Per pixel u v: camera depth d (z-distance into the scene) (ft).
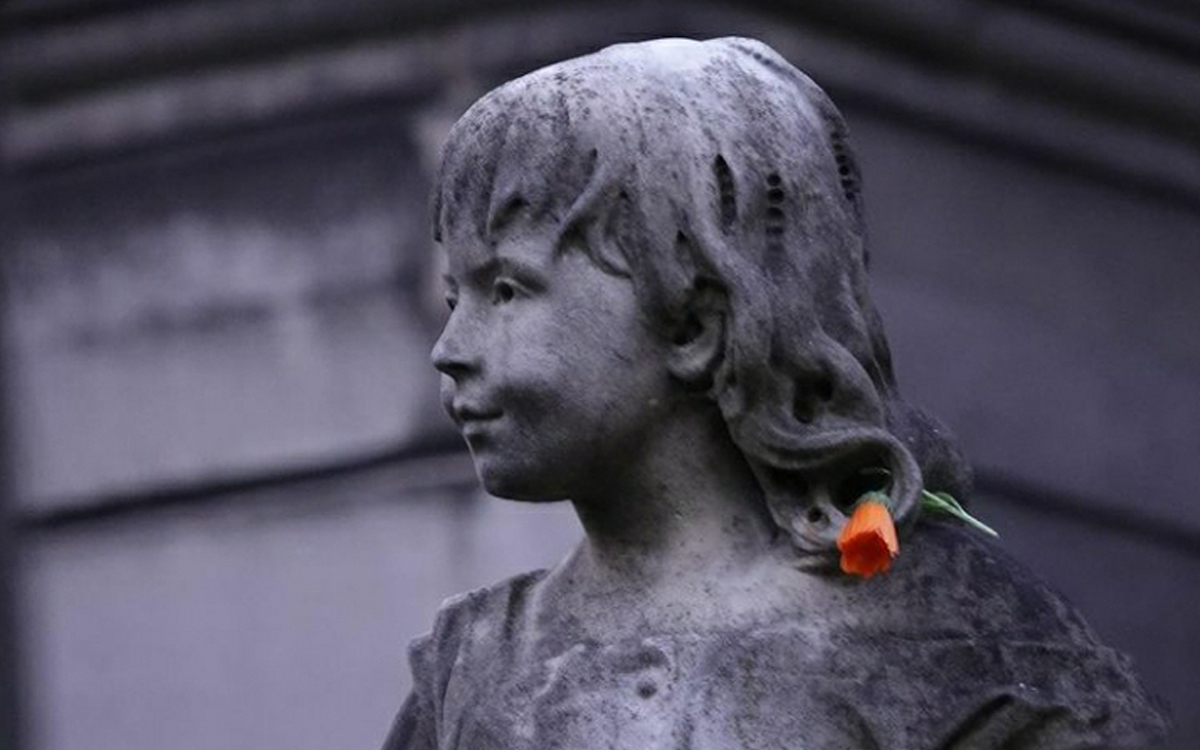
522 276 15.66
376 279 33.99
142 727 34.63
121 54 34.71
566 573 15.99
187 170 34.60
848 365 15.58
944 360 34.68
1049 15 35.22
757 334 15.49
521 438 15.70
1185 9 35.86
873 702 15.38
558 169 15.65
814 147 15.75
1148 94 35.83
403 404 33.86
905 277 34.55
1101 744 15.35
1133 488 35.60
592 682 15.57
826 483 15.67
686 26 33.14
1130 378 35.73
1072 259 35.63
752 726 15.38
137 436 34.88
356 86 33.91
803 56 34.09
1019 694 15.37
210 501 34.53
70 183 35.14
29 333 35.19
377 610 33.83
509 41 33.30
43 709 34.76
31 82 34.83
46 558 34.99
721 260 15.51
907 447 15.78
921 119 34.81
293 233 34.37
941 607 15.52
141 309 34.91
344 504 34.04
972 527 15.85
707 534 15.75
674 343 15.66
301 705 34.09
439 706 15.98
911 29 34.47
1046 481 35.14
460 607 16.19
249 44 34.19
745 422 15.61
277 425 34.40
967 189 35.04
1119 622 35.40
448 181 15.81
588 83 15.71
